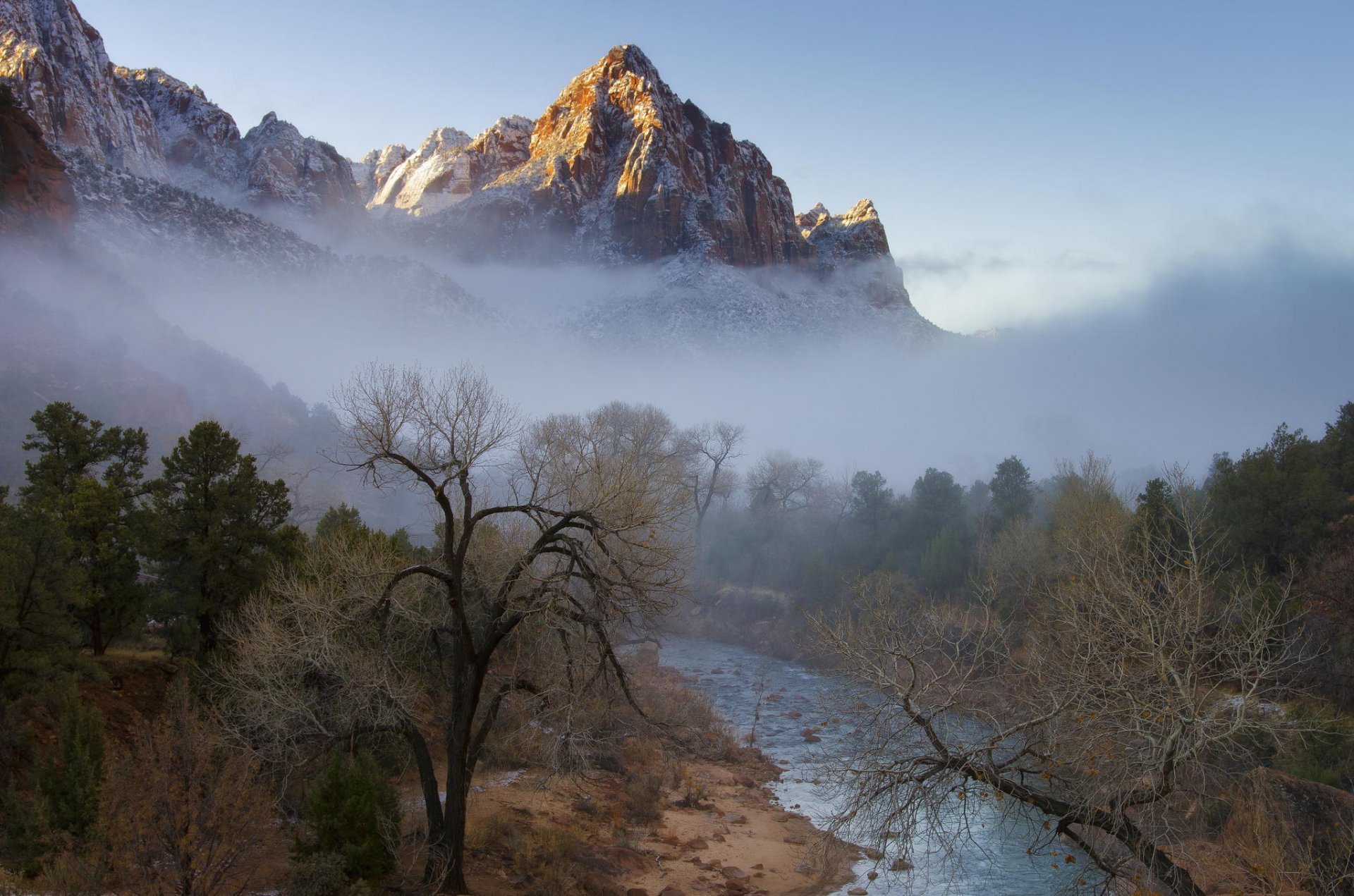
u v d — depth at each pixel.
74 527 24.83
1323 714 23.44
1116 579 15.31
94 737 17.23
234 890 16.02
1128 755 14.04
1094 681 14.38
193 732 14.66
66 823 15.67
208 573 24.89
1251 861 16.78
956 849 24.83
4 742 18.39
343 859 16.50
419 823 21.08
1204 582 15.93
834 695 18.92
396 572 18.86
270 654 18.92
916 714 15.34
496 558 21.34
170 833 13.29
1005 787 14.71
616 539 19.84
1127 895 15.82
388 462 18.22
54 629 20.47
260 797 15.12
